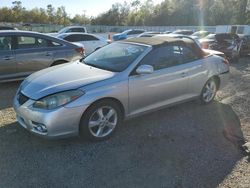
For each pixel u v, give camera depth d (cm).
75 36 1438
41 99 401
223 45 1402
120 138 453
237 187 340
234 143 448
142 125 503
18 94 446
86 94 410
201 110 589
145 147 427
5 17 7569
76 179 347
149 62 489
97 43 1497
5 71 725
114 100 444
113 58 503
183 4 6869
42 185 334
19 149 409
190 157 403
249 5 5328
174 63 531
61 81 428
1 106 589
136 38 570
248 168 380
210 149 428
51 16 8575
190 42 575
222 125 517
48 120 391
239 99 676
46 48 783
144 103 486
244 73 1045
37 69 773
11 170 359
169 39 545
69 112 399
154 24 7419
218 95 704
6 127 478
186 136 468
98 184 339
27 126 421
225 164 388
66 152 405
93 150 414
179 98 549
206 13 6269
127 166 377
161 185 341
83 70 472
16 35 737
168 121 526
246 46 1655
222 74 634
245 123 530
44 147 417
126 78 453
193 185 342
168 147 429
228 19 5959
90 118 421
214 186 341
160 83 500
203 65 581
